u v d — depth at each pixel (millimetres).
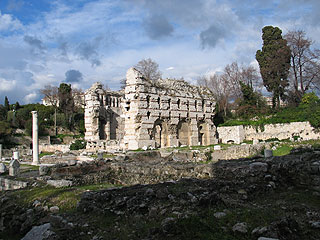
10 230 18016
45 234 13055
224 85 82625
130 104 45156
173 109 50188
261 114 68625
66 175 27906
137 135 44844
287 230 11242
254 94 74750
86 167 29875
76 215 15805
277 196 17141
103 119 68625
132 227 13406
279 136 58188
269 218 12797
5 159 50781
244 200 16312
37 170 34188
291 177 18750
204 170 22938
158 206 14859
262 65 74938
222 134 65562
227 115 78250
